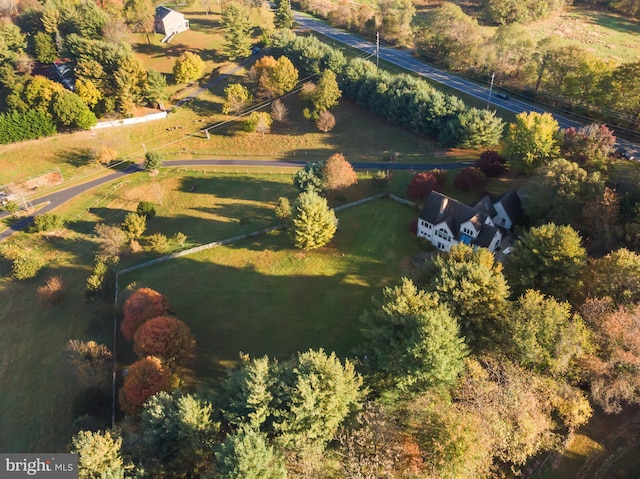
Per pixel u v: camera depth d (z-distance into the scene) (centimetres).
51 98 11094
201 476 3797
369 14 15500
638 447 4275
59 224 9038
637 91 8850
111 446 3841
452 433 3603
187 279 7394
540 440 4038
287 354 5956
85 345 5850
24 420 5644
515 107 10662
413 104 10425
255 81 12656
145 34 15138
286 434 3803
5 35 12738
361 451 3847
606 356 4288
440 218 7194
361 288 6788
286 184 9731
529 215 7056
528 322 4350
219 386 5578
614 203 6103
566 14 16925
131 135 11756
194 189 9944
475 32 12394
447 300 4891
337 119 11788
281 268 7362
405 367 4281
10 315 7181
